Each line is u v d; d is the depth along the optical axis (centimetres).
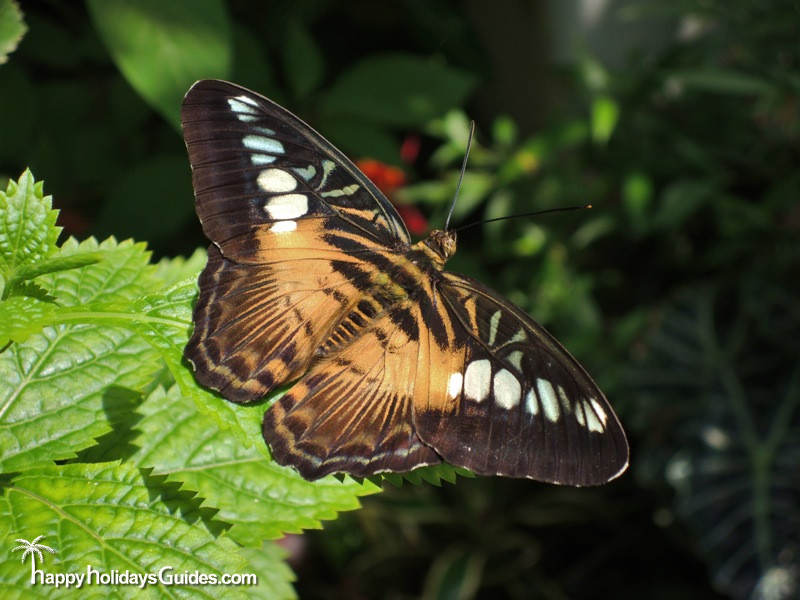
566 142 55
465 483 58
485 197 66
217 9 37
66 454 29
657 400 54
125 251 31
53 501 28
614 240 61
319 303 31
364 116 50
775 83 51
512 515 57
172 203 44
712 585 54
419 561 57
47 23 50
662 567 56
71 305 30
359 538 58
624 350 56
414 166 70
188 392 29
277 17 59
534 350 31
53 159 47
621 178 58
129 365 29
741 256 59
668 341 56
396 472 30
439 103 48
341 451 30
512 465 31
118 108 49
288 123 31
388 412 30
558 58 66
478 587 56
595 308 59
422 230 54
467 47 64
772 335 54
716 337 55
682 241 61
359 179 32
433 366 31
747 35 53
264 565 32
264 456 30
